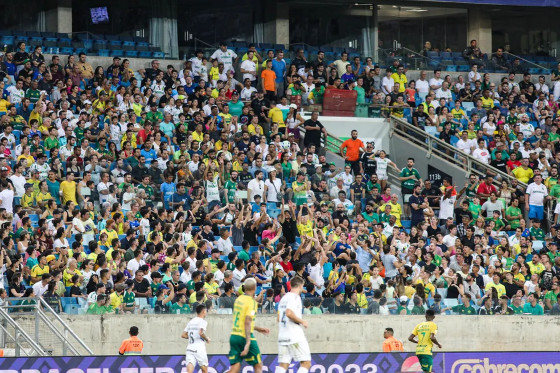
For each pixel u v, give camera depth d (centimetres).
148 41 9769
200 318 5028
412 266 7062
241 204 7388
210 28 10100
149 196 7169
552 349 7088
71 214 6700
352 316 6656
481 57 10488
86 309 6031
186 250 6631
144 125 7888
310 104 9194
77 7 9594
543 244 7981
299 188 7625
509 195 8419
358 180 7944
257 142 8212
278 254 6825
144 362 5228
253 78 9206
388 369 5544
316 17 10488
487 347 6944
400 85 9669
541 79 10056
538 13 11269
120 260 6278
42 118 7750
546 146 9144
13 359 5050
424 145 9062
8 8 9375
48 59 9019
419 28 10906
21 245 6206
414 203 7906
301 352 4512
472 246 7531
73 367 5128
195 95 8588
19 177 6925
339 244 7044
